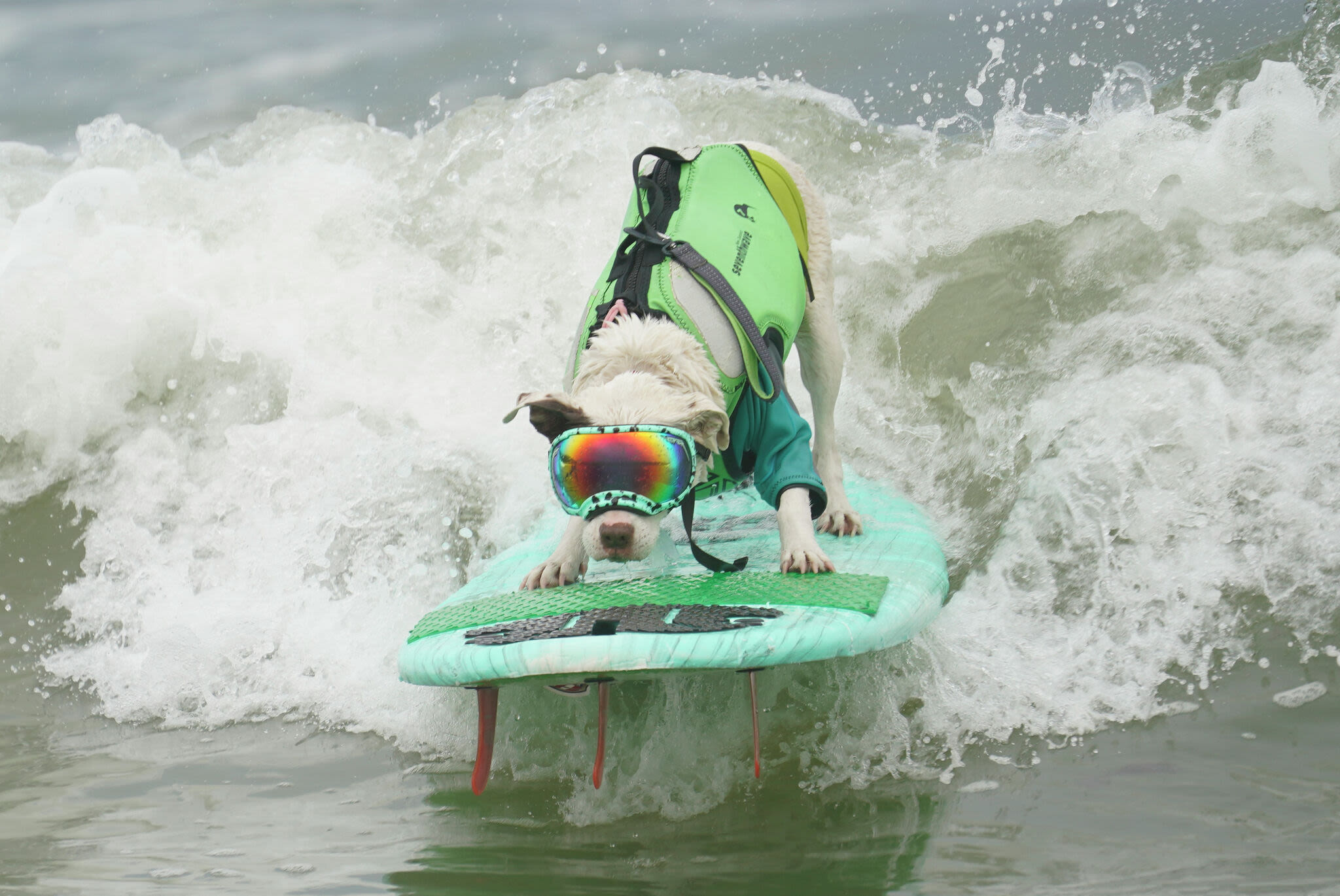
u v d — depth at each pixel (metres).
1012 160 23.98
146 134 27.72
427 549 17.95
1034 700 12.69
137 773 12.89
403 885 9.88
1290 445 16.12
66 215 25.39
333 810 11.67
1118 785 10.73
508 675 10.94
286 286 23.72
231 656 15.75
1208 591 14.34
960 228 23.03
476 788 11.48
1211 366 17.84
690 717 12.62
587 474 11.95
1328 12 25.12
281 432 20.69
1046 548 15.67
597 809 11.38
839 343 16.66
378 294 23.39
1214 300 19.22
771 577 13.01
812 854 10.02
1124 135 23.16
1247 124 21.89
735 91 28.14
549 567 13.66
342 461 19.94
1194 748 11.33
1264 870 8.97
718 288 13.22
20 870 10.45
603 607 12.15
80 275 23.53
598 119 26.94
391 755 13.10
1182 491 15.92
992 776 11.26
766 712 12.67
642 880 9.80
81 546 19.81
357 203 25.41
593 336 13.26
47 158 30.69
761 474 13.64
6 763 13.36
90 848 10.93
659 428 11.84
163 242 24.47
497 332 22.69
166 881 10.10
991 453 18.55
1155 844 9.55
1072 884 9.01
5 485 21.08
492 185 25.70
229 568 18.17
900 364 21.06
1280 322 18.25
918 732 12.30
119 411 21.86
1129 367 18.50
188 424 21.58
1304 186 20.91
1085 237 21.72
